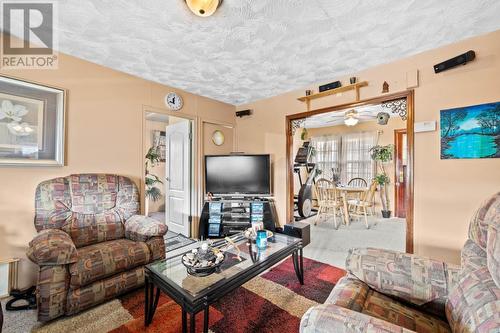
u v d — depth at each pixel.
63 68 2.34
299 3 1.66
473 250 1.16
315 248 3.21
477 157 2.08
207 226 3.59
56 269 1.62
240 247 2.04
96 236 2.23
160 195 5.45
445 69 2.21
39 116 2.19
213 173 3.71
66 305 1.64
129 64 2.61
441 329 1.04
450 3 1.67
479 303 0.88
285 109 3.63
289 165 3.60
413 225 2.44
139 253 1.99
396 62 2.56
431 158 2.34
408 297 1.19
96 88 2.58
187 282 1.42
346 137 6.13
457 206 2.19
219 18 1.82
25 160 2.10
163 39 2.11
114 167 2.72
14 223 2.06
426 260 1.27
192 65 2.64
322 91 3.05
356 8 1.72
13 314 1.74
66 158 2.36
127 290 1.92
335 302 1.09
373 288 1.28
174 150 4.01
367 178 5.78
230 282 1.45
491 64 2.02
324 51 2.36
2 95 2.01
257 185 3.65
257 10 1.73
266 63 2.61
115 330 1.58
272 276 2.36
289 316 1.74
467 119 2.13
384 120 3.47
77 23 1.87
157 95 3.18
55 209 2.06
